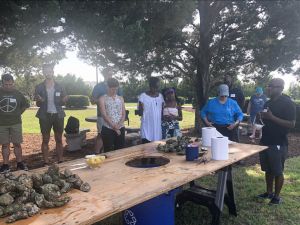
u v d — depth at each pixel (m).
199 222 4.07
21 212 1.92
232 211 4.23
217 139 3.33
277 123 4.36
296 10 8.52
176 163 3.23
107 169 3.04
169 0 5.77
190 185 4.75
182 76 11.33
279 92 4.43
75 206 2.10
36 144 9.42
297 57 9.25
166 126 5.57
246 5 9.31
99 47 5.74
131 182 2.62
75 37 5.58
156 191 2.40
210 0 9.77
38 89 5.87
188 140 4.02
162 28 6.14
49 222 1.87
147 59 9.22
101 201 2.19
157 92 5.39
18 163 6.19
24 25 5.22
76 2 5.12
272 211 4.36
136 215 3.10
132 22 5.62
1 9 5.20
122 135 5.03
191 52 10.40
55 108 5.98
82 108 27.97
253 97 9.92
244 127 11.27
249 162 7.04
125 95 28.55
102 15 5.31
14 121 6.00
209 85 10.75
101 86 6.38
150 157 3.55
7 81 5.83
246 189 5.21
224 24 10.15
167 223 3.12
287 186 5.39
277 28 9.16
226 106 5.59
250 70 11.16
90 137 10.49
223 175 3.77
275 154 4.46
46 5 4.83
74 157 7.45
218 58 10.64
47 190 2.20
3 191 2.12
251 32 9.28
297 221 4.07
